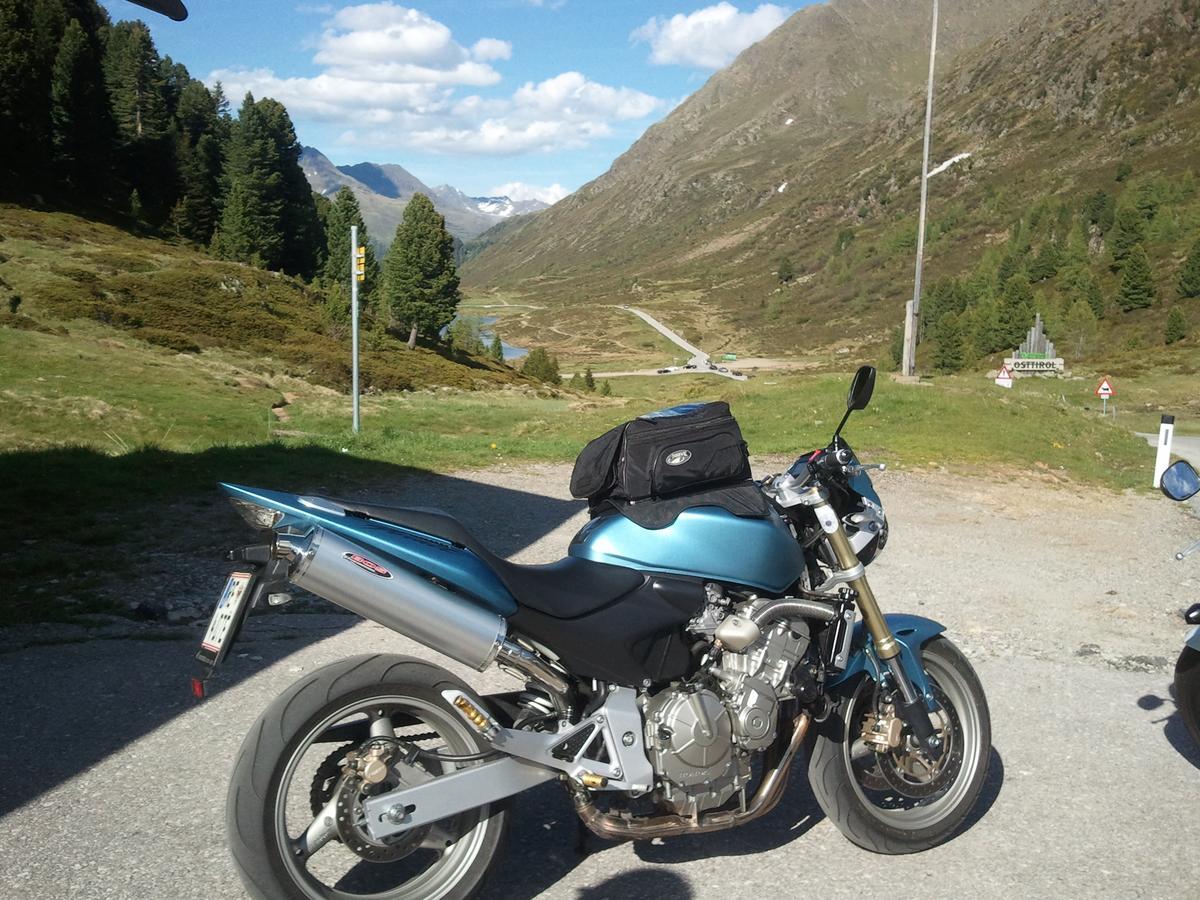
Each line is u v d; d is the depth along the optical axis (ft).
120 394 103.35
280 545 8.68
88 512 29.50
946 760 12.02
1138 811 13.04
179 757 13.41
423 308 320.91
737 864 11.41
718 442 10.55
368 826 9.06
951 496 43.70
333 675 9.23
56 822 11.52
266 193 390.83
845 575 11.07
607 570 10.27
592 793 9.90
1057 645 21.12
